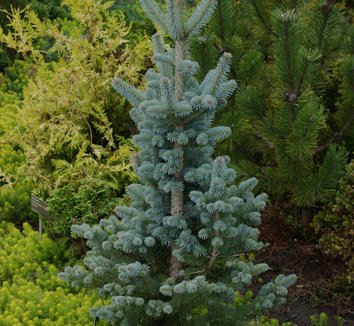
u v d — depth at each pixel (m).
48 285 4.61
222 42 4.78
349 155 4.92
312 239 5.28
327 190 4.60
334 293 4.72
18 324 4.01
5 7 7.88
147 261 3.56
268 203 5.45
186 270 3.43
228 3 4.72
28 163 5.75
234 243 3.34
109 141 5.51
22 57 8.02
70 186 5.05
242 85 4.72
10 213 5.50
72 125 5.58
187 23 3.15
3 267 4.75
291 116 4.42
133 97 3.33
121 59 6.02
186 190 3.46
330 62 4.71
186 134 3.22
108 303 4.26
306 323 4.50
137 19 8.45
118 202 5.05
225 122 4.68
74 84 5.74
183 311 3.41
